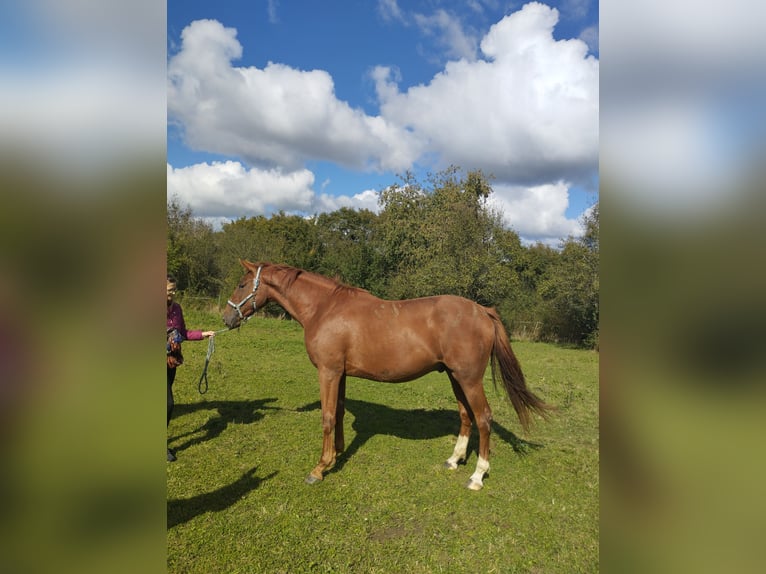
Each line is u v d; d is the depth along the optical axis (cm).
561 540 300
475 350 366
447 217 1706
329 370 387
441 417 578
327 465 384
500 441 492
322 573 262
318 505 337
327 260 1975
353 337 380
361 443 468
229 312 436
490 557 280
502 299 1706
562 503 351
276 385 688
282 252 1922
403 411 598
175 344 404
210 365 802
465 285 1573
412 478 389
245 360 864
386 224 2025
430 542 295
